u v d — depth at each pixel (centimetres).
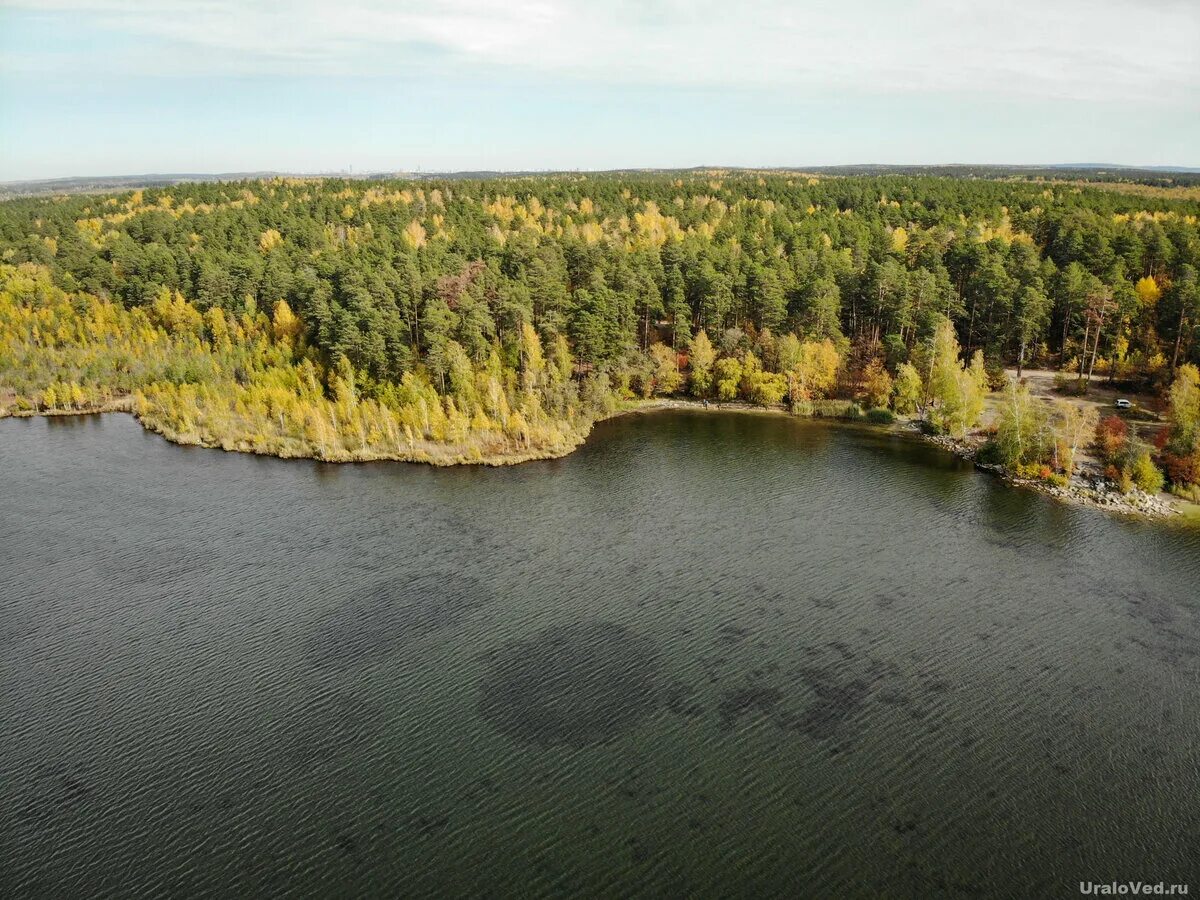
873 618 6344
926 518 8338
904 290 13238
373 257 15362
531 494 9231
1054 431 9512
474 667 5744
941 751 4853
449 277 13150
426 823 4356
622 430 12056
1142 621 6212
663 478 9762
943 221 18312
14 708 5319
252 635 6169
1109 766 4703
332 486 9500
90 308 15625
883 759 4797
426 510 8725
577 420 11856
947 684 5491
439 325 11781
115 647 6016
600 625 6284
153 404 12550
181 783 4666
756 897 3872
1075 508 8506
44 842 4259
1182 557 7281
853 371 13638
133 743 4997
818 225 18325
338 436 10862
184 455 10738
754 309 14275
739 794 4538
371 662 5812
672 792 4556
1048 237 17025
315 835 4288
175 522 8375
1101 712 5166
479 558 7500
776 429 12012
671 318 15662
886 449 10844
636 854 4141
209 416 11669
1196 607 6397
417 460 10344
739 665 5741
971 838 4212
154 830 4334
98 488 9419
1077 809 4391
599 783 4631
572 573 7175
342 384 11331
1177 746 4844
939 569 7156
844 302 14512
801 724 5112
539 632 6194
